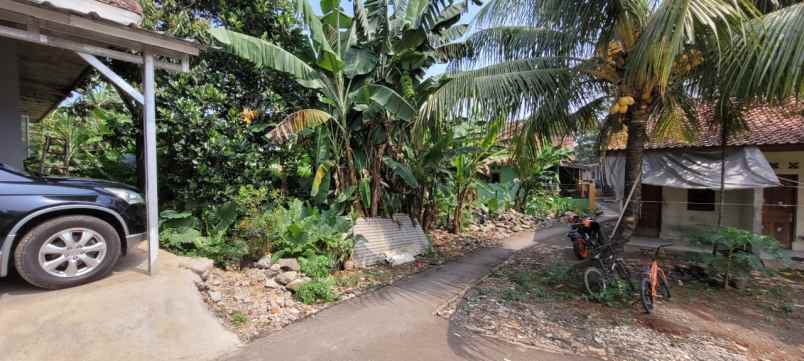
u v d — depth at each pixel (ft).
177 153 21.26
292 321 13.60
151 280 13.32
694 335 13.26
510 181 52.80
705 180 24.63
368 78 23.99
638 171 18.53
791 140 23.79
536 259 25.39
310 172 26.18
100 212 13.29
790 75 11.84
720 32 13.96
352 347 11.71
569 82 18.31
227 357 10.75
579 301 16.58
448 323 13.88
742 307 16.70
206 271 15.58
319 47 21.08
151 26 20.26
